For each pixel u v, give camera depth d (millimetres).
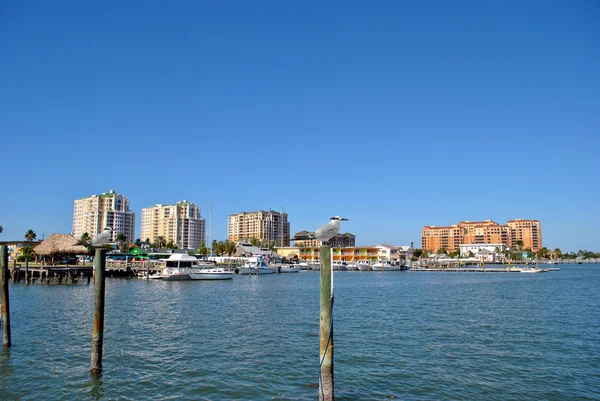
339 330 33219
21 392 19406
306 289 71812
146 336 30469
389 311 44188
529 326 35031
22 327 33406
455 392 19688
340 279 111562
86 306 45938
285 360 24422
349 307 47594
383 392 19641
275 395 19203
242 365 23469
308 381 21031
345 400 18672
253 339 29641
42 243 91375
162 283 82625
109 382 20656
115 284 78625
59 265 97312
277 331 32500
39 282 78625
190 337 30219
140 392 19500
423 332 32438
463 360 24625
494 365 23703
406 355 25672
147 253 134250
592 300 55438
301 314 41344
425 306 48625
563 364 23938
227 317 39344
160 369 22688
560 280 105375
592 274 141875
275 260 176625
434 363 24031
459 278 116688
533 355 25750
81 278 89250
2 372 22031
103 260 21938
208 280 91500
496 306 48656
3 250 27188
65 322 35719
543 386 20500
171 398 18844
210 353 25859
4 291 27172
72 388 19906
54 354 25359
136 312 42156
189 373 22062
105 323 35500
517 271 159375
